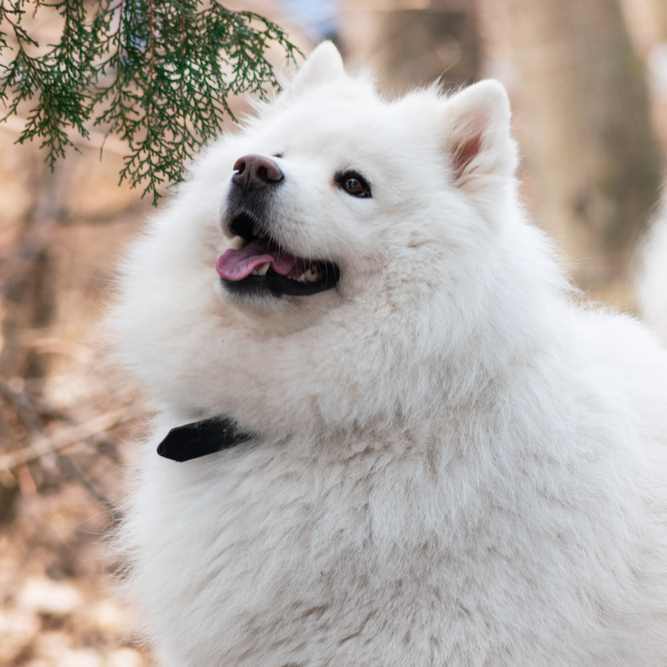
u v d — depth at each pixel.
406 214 4.61
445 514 4.29
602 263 11.55
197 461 4.66
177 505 4.63
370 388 4.46
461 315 4.45
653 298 6.12
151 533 4.70
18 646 7.62
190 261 4.85
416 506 4.31
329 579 4.33
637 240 11.60
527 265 4.71
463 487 4.32
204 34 4.95
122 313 5.00
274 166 4.54
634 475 4.67
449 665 4.27
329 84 5.33
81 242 10.56
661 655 4.63
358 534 4.31
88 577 8.32
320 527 4.34
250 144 5.08
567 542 4.37
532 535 4.32
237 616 4.43
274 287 4.58
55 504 8.70
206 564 4.48
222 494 4.51
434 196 4.61
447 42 13.88
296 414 4.52
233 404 4.62
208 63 4.98
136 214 11.03
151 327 4.82
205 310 4.70
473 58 14.07
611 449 4.57
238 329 4.62
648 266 6.23
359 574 4.30
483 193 4.68
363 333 4.52
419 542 4.28
